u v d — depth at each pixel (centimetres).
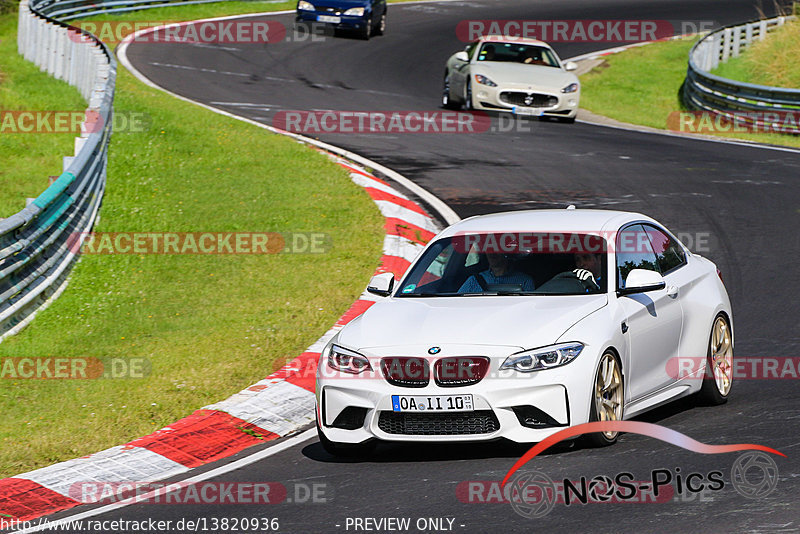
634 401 2759
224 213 5612
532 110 8306
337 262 4806
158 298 4506
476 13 15488
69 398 3381
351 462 2697
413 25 14200
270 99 9000
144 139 6888
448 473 2505
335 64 11188
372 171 6425
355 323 2825
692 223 5269
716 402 3044
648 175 6391
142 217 5591
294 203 5712
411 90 9988
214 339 3909
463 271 2945
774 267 4531
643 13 15988
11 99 8100
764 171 6519
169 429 3030
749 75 11712
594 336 2605
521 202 5691
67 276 4812
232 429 3045
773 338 3644
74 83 8912
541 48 8912
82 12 13162
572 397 2528
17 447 2952
